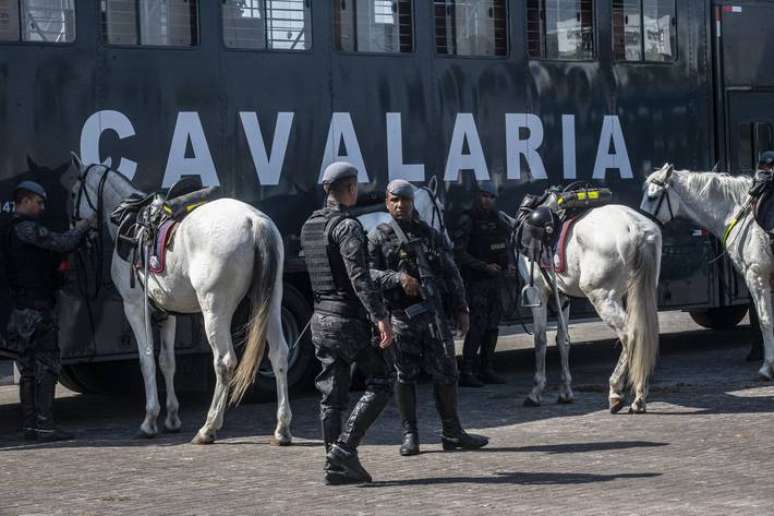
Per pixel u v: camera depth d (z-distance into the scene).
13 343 12.16
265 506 8.78
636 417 12.25
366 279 9.12
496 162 15.52
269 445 11.41
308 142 14.34
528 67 15.75
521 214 13.34
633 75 16.56
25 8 12.80
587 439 11.12
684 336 19.88
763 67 17.72
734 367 15.90
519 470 9.80
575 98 16.11
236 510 8.67
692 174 14.90
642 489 8.91
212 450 11.22
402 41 14.96
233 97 13.90
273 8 14.16
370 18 14.74
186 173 13.62
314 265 9.44
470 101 15.34
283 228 14.18
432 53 15.11
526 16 15.73
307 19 14.36
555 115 15.95
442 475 9.70
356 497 8.98
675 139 16.91
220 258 11.16
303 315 14.49
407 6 14.98
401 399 10.58
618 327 12.42
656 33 16.80
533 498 8.73
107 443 11.81
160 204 11.82
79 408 14.59
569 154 16.03
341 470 9.43
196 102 13.69
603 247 12.38
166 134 13.51
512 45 15.66
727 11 17.36
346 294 9.37
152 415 12.02
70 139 12.98
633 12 16.58
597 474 9.52
